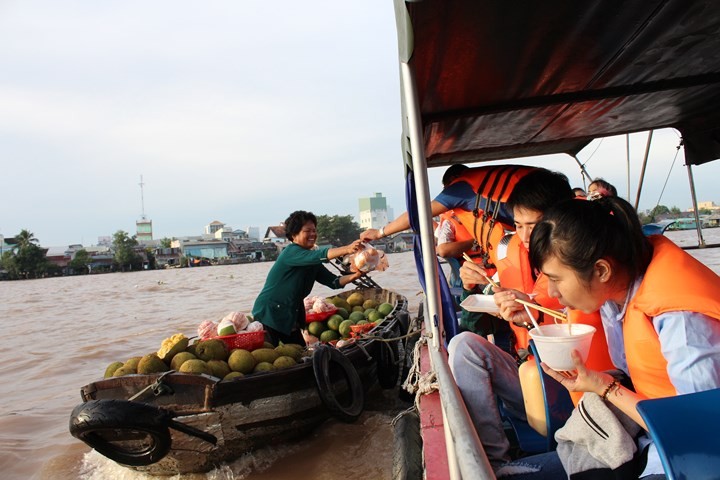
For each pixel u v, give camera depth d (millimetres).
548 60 2820
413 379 4215
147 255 105875
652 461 1720
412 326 6715
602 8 2254
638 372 1754
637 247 1738
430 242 2434
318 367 5027
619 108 4027
